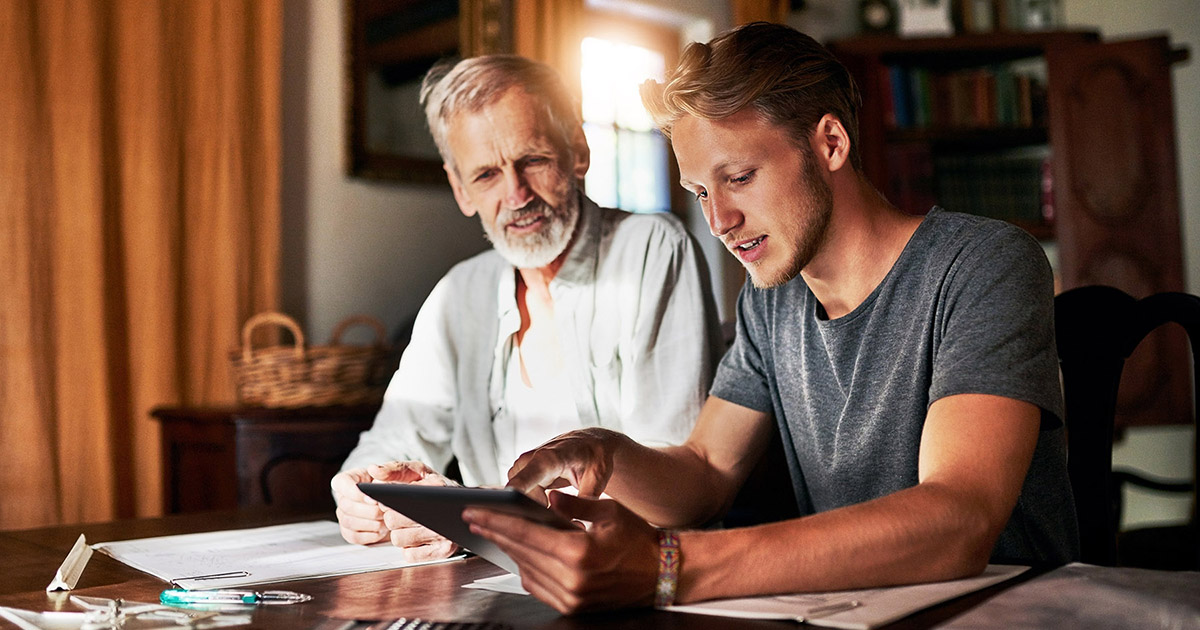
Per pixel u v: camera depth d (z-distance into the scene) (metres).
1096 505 1.36
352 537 1.22
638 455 1.21
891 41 4.61
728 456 1.36
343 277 3.40
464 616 0.83
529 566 0.82
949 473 0.93
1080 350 1.40
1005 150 5.04
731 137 1.11
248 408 2.56
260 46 3.14
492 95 1.58
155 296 2.90
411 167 3.55
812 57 1.13
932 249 1.18
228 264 3.05
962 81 4.71
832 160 1.16
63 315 2.72
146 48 2.91
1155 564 2.68
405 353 1.75
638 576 0.82
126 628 0.79
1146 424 4.34
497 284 1.72
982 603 0.79
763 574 0.84
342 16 3.42
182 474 2.66
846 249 1.22
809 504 1.39
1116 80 4.43
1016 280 1.08
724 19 4.62
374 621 0.81
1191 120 4.86
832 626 0.75
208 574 1.02
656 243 1.62
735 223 1.13
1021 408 0.98
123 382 2.86
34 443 2.64
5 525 2.60
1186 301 1.33
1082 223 4.44
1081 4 5.13
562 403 1.63
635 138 4.42
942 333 1.14
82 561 1.02
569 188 1.62
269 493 2.49
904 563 0.86
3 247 2.62
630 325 1.59
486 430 1.69
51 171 2.72
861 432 1.25
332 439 2.56
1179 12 4.89
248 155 3.10
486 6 3.71
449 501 0.81
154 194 2.91
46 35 2.72
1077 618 0.75
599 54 4.29
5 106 2.64
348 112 3.38
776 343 1.36
